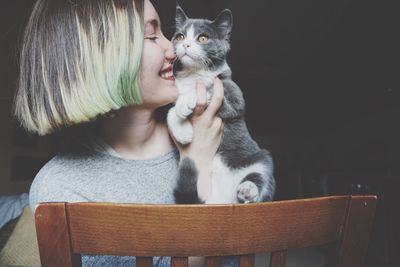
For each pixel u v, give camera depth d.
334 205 0.51
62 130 0.85
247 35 4.26
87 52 0.70
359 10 3.15
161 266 0.77
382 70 2.99
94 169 0.83
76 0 0.72
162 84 0.86
